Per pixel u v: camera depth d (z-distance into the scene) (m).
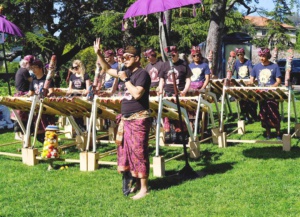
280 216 4.51
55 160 6.81
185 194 5.30
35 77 7.57
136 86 5.07
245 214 4.59
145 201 5.09
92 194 5.45
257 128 9.73
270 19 35.47
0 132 10.73
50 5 26.23
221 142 7.94
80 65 8.84
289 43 35.97
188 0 5.57
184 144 6.12
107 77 9.09
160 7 5.50
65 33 26.45
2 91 16.05
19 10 25.62
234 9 25.39
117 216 4.68
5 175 6.50
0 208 5.05
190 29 23.91
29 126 7.12
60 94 10.30
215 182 5.75
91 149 8.23
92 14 26.48
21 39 23.66
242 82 9.74
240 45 19.45
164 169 6.21
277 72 7.91
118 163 5.42
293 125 9.80
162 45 13.98
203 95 8.46
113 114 7.11
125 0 26.11
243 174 6.07
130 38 24.25
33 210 4.95
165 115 7.05
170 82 7.69
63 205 5.10
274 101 8.13
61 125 11.05
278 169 6.25
